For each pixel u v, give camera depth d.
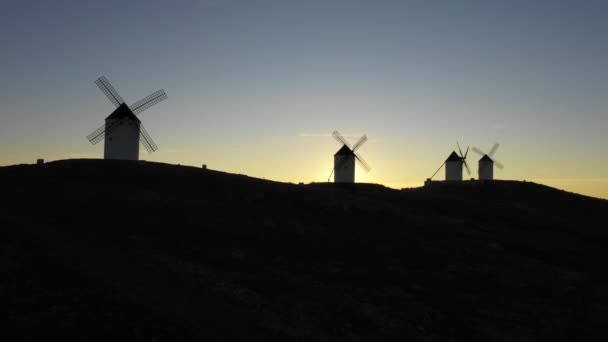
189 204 41.44
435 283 29.20
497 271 32.97
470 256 36.09
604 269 36.84
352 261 31.98
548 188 81.81
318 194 50.72
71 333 16.30
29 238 27.11
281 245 33.84
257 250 31.97
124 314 17.97
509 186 81.69
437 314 24.06
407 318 23.09
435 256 35.03
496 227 48.38
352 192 60.19
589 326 24.27
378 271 30.34
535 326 23.78
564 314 25.89
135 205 39.16
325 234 37.88
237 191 47.97
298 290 25.08
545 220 54.22
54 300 18.75
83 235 29.91
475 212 54.25
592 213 68.50
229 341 17.16
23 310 17.75
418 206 54.81
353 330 20.81
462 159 94.75
